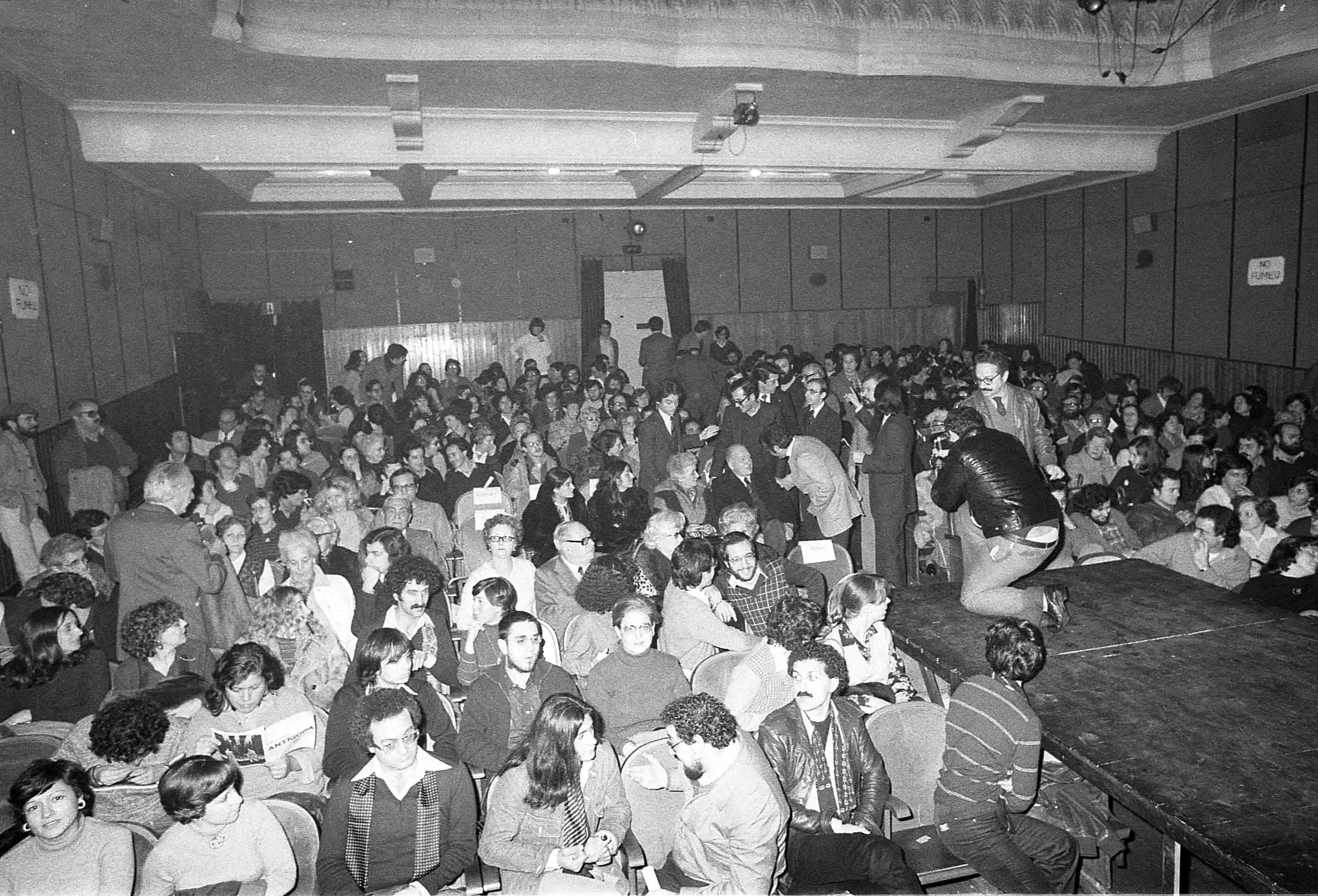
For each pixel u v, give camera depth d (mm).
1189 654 3568
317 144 8750
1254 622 3883
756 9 7363
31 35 6176
